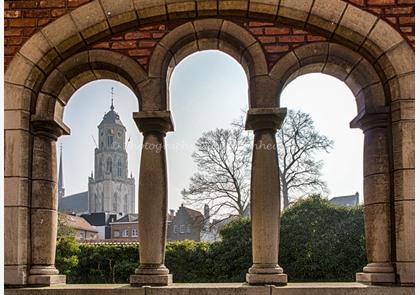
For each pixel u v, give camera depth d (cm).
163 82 512
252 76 507
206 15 521
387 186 492
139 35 523
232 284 505
